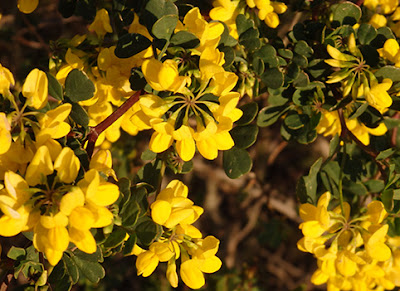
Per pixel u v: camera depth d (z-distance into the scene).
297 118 0.29
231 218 0.67
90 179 0.23
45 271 0.26
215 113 0.25
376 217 0.28
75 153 0.25
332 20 0.30
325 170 0.30
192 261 0.26
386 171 0.30
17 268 0.26
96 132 0.26
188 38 0.25
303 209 0.29
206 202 0.66
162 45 0.25
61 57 0.28
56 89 0.25
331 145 0.30
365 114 0.30
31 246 0.26
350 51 0.28
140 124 0.25
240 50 0.28
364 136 0.30
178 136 0.25
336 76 0.28
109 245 0.25
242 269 0.53
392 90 0.28
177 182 0.26
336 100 0.29
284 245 0.69
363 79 0.28
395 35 0.31
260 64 0.28
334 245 0.28
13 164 0.24
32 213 0.23
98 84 0.28
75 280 0.26
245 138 0.27
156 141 0.25
